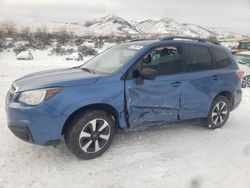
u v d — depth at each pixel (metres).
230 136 5.52
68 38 55.94
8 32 56.38
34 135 3.91
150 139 5.16
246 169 4.18
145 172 3.99
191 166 4.21
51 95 3.91
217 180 3.84
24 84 4.21
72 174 3.87
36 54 38.09
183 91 5.02
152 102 4.70
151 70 4.42
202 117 5.56
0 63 17.78
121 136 5.23
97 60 5.40
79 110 4.14
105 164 4.17
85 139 4.21
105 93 4.21
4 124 5.60
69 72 4.80
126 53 4.90
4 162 4.09
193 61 5.28
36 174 3.82
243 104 8.51
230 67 5.99
